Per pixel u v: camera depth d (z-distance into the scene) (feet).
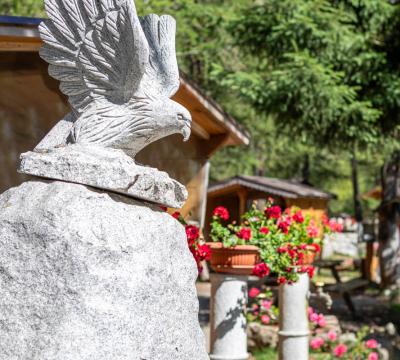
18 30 19.15
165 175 12.30
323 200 55.67
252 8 42.50
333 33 40.50
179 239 12.32
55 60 12.10
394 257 58.13
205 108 27.02
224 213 21.93
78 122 11.93
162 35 12.82
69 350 10.33
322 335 33.76
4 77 22.43
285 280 22.85
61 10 11.92
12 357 10.58
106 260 10.84
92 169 11.18
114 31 11.52
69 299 10.57
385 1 43.68
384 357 29.01
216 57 59.00
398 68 43.80
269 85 39.86
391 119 44.24
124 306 10.77
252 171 91.86
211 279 21.67
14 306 10.84
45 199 11.12
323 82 38.73
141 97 11.89
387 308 51.39
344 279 68.74
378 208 58.80
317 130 43.91
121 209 11.39
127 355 10.64
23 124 22.59
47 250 10.80
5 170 22.53
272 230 22.40
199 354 12.14
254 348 34.99
